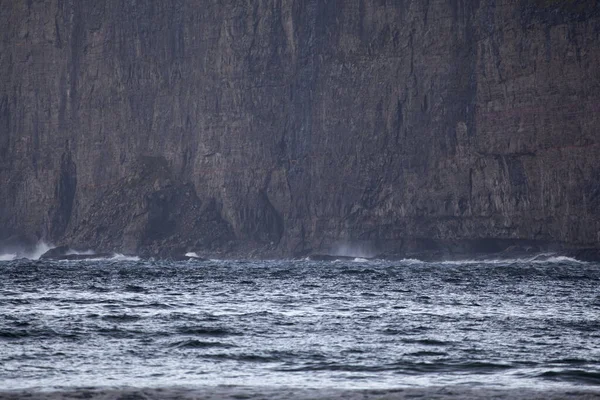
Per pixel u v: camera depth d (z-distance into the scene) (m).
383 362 182.88
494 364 180.50
